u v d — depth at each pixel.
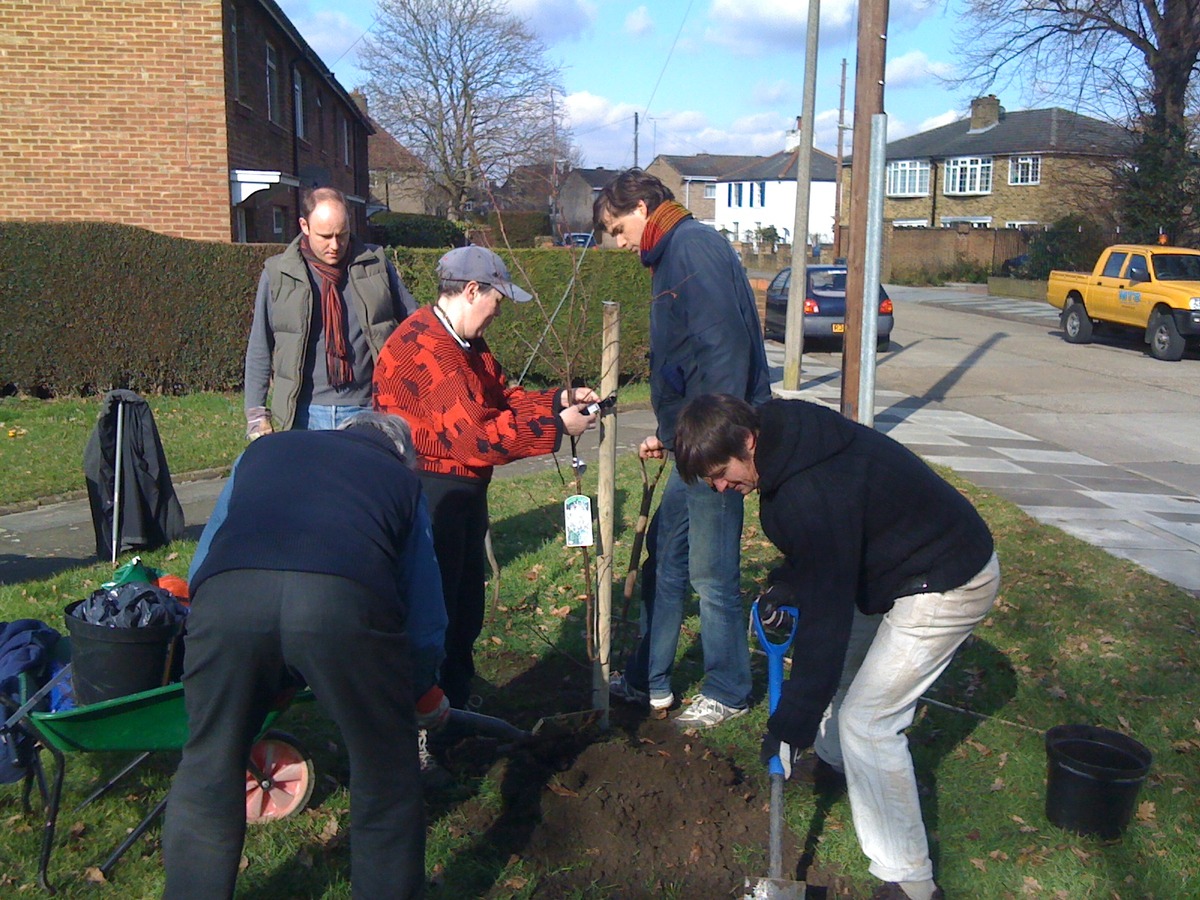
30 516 7.61
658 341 3.97
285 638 2.49
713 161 80.50
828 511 2.74
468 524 3.79
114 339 12.19
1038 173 48.12
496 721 3.99
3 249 11.61
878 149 7.01
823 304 19.72
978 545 2.88
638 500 7.90
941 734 4.29
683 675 4.79
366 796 2.69
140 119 13.88
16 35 13.44
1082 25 26.17
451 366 3.55
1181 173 26.27
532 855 3.38
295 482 2.68
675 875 3.30
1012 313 28.00
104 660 3.12
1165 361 18.70
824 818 3.62
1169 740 4.32
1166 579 6.51
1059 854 3.45
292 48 20.00
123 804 3.57
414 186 45.94
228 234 14.36
